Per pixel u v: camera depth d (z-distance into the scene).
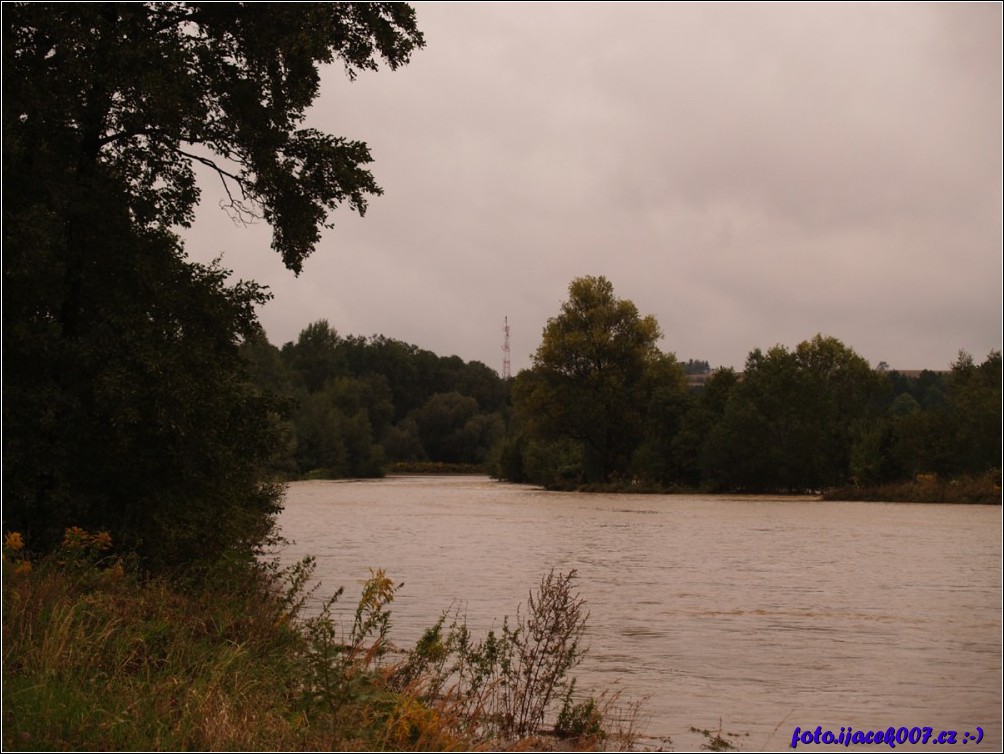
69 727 8.38
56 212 18.02
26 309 18.75
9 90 17.72
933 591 24.25
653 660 15.66
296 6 19.80
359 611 11.73
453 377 191.50
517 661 14.52
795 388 77.12
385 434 150.25
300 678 10.62
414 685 10.62
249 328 21.19
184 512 18.84
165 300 19.45
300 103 20.70
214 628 13.00
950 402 79.44
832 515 53.75
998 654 16.17
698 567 29.66
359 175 20.81
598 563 30.50
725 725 11.61
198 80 19.89
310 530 44.22
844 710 12.43
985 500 63.69
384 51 20.55
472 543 37.72
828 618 19.92
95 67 18.22
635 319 87.94
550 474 93.62
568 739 10.26
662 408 84.69
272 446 20.95
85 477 18.97
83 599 11.75
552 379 88.75
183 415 18.00
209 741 8.30
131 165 20.70
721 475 78.75
